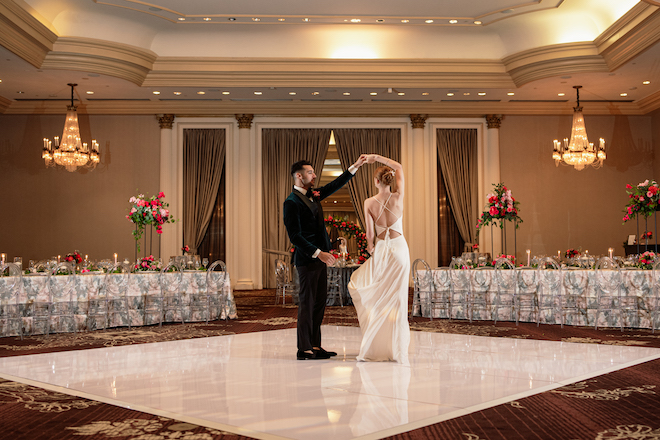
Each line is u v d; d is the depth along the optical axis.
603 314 6.80
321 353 4.70
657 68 9.87
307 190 4.75
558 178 13.22
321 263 4.75
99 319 6.82
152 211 7.57
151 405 3.22
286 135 13.09
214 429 2.77
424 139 13.09
